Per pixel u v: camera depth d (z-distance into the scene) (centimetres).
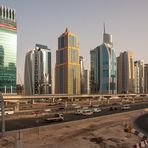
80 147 4812
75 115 10362
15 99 16088
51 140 5441
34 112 10875
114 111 12269
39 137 5731
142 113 11431
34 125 7419
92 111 11312
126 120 8975
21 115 9662
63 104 17875
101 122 8294
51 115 10131
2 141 5197
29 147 4784
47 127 6800
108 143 5153
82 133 6291
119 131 6669
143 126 7731
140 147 4609
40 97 18038
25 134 6050
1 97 5672
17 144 3428
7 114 10394
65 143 5150
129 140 5478
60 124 7219
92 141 5366
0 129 6538
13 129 6631
